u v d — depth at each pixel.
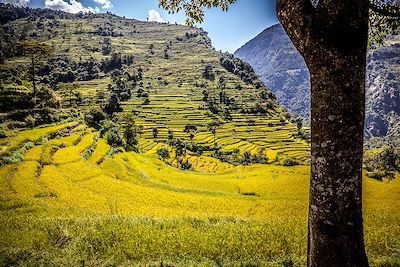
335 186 3.80
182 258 9.93
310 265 4.06
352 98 3.73
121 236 12.27
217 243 11.23
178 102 163.25
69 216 19.67
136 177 48.62
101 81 195.50
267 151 112.44
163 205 35.25
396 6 5.89
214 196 41.69
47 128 65.38
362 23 3.70
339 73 3.68
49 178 39.53
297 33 3.86
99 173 45.91
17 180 36.62
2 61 179.25
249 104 167.88
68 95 140.62
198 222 16.20
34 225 14.80
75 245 11.25
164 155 98.06
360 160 3.86
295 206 36.41
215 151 110.81
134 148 78.44
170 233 12.58
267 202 38.41
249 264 8.96
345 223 3.80
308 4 3.84
